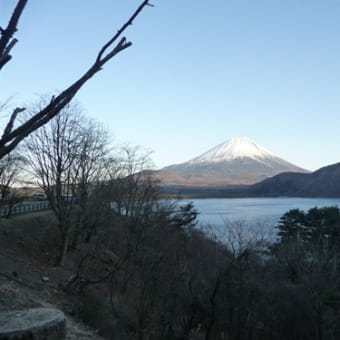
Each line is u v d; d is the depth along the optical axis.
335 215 57.38
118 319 25.27
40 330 5.09
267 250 42.84
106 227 38.28
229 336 32.31
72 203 38.25
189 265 30.36
